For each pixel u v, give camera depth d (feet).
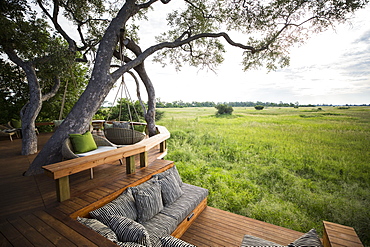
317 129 34.37
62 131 11.13
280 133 37.27
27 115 15.19
